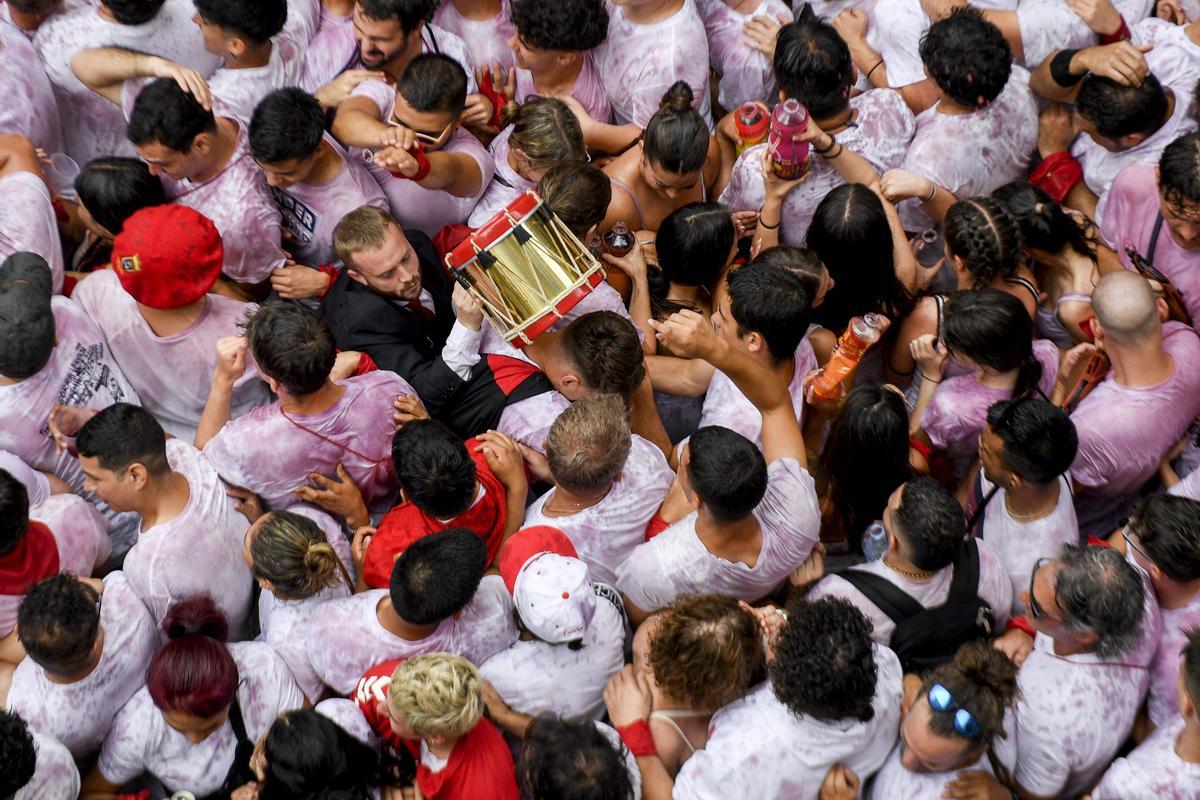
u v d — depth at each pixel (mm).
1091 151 4391
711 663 2803
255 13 3965
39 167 3975
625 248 4051
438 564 2920
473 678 2771
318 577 3113
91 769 3211
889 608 3148
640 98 4516
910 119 4289
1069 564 2889
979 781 2814
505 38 4734
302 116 3697
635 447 3525
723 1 4715
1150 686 3104
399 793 2934
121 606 3178
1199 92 4082
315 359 3248
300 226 4090
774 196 4133
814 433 3762
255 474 3430
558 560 3000
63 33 4145
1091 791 3082
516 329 3395
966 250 3766
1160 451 3604
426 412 3689
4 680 3262
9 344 3348
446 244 4254
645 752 2973
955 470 3824
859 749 2861
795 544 3232
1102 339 3682
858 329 3578
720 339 3234
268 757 2773
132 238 3508
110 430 3088
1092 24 4398
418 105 3871
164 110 3613
